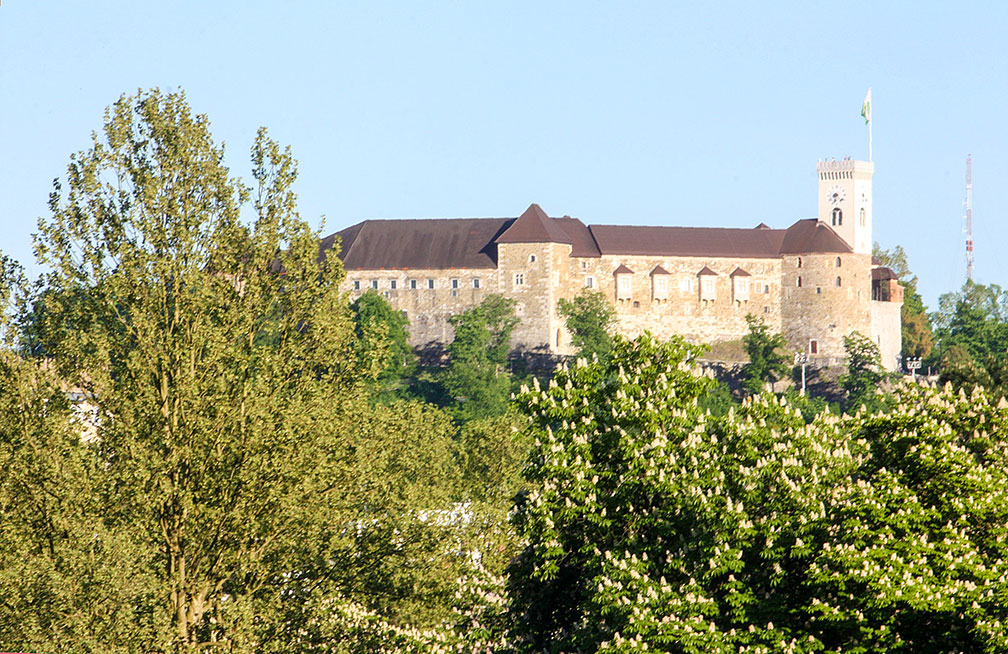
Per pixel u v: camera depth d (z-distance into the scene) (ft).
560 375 495.00
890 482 424.87
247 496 518.78
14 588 461.37
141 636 472.85
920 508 416.87
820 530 420.36
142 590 476.13
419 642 498.28
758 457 447.42
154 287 536.42
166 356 536.42
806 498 426.92
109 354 530.68
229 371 536.83
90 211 538.88
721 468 447.42
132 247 537.24
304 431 526.98
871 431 458.91
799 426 464.65
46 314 531.09
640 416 458.09
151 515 510.58
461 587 513.45
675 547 439.22
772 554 415.44
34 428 510.99
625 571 423.23
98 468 518.78
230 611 505.25
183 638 499.51
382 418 609.83
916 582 386.93
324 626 539.70
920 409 467.52
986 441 455.22
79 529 486.79
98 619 467.52
